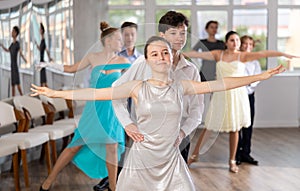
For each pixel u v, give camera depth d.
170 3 8.91
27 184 5.13
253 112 6.05
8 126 5.82
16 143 5.00
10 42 6.03
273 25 8.95
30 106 5.72
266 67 9.02
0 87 5.83
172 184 3.02
